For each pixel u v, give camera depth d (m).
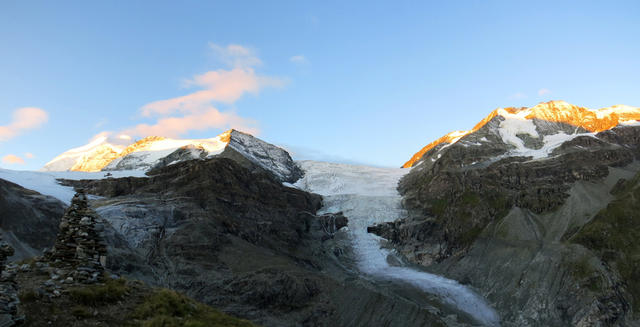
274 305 83.81
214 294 81.62
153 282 78.12
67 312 21.52
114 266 75.00
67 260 24.88
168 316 24.02
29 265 24.42
